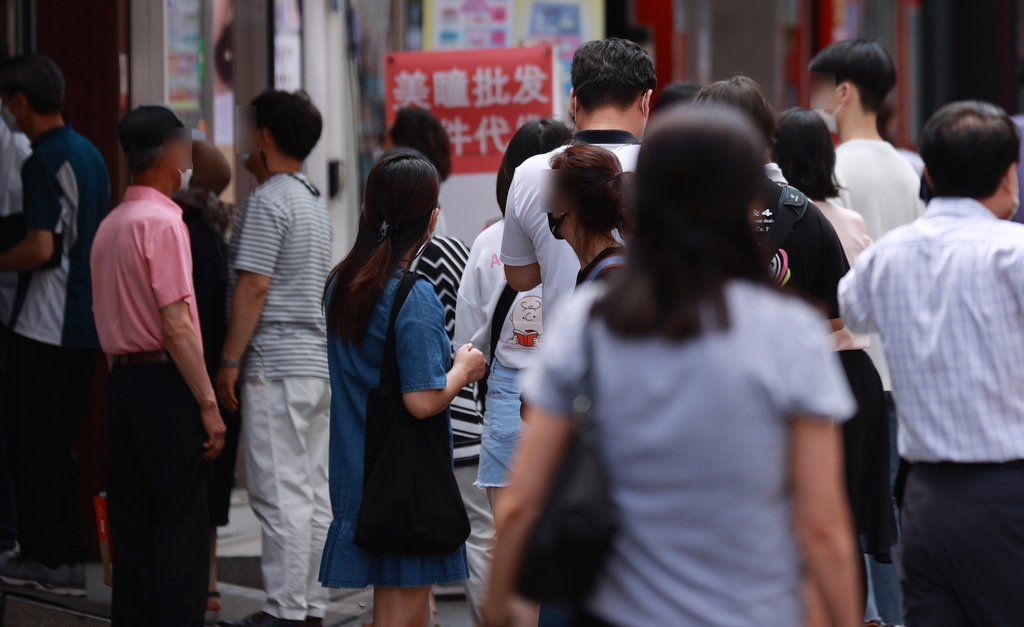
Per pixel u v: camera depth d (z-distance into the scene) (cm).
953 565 718
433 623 1077
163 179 1037
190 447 1016
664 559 445
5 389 1284
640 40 3047
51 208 1206
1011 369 712
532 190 813
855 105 1195
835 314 852
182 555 1003
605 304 460
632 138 808
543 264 812
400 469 842
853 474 907
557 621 720
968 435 714
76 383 1281
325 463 1203
